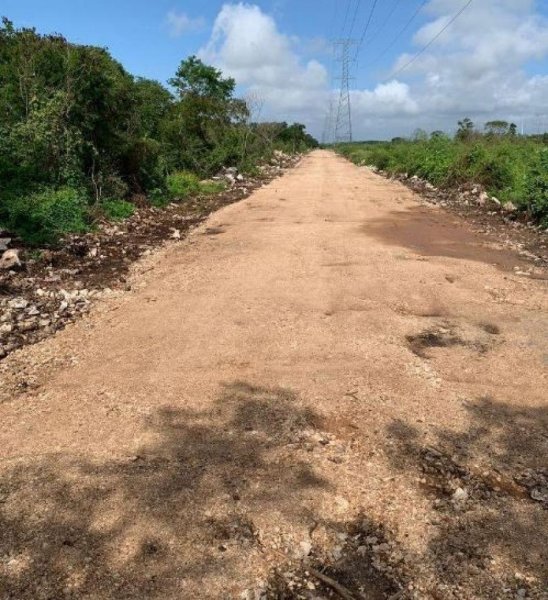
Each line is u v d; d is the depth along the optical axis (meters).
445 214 12.98
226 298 6.59
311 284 7.11
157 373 4.68
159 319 5.91
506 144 18.08
